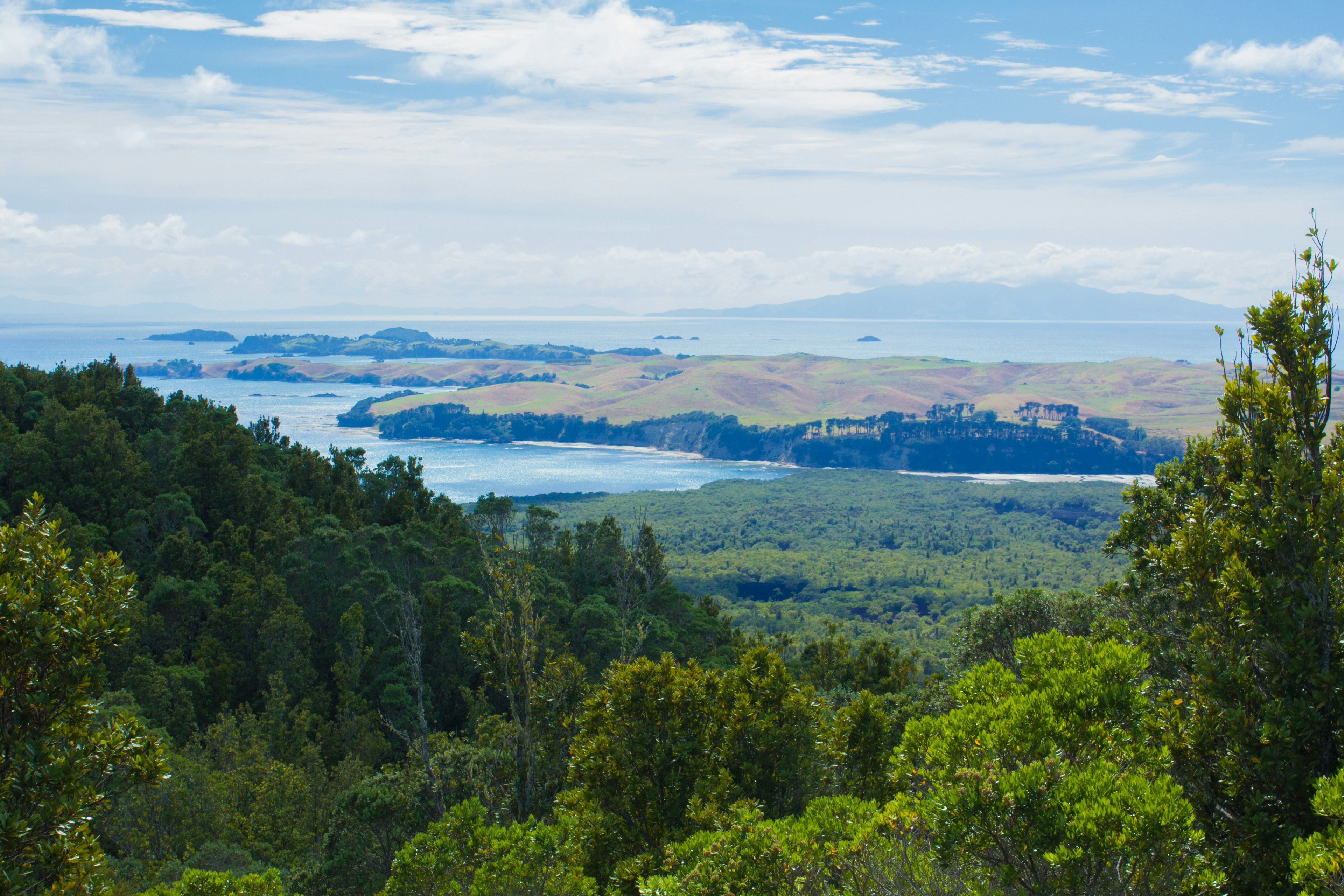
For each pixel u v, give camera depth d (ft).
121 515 257.55
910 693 164.04
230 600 217.36
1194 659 45.06
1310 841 32.35
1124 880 32.45
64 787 37.42
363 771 147.23
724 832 46.34
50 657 38.83
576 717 78.64
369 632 216.54
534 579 213.05
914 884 38.86
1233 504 46.52
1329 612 41.06
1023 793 31.91
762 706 69.56
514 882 54.95
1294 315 45.96
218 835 120.67
